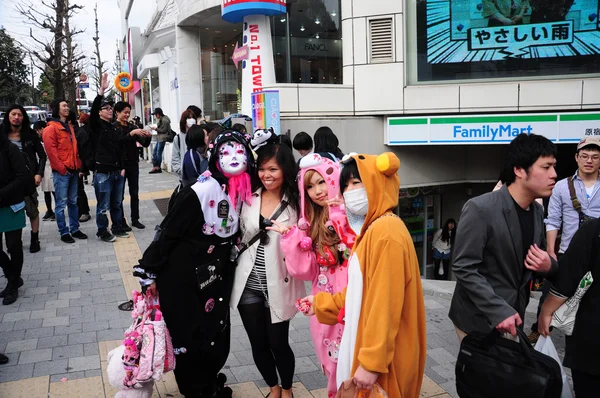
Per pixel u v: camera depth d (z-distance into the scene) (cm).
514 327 248
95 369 374
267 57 929
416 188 1119
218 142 299
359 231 238
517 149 261
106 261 643
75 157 727
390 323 206
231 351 410
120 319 469
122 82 1967
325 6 985
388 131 945
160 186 1216
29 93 4019
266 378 322
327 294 252
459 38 918
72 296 527
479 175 1028
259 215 303
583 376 250
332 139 509
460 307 289
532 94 885
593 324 242
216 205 286
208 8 1117
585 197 431
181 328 284
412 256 221
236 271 307
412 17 930
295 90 902
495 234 265
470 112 920
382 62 934
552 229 446
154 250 279
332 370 282
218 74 1360
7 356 394
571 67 882
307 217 292
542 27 883
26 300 516
